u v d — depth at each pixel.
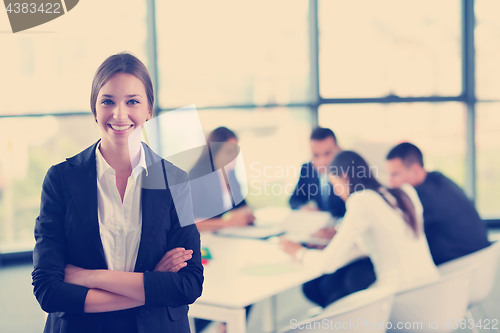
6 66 5.36
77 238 1.30
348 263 2.89
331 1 5.71
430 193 2.74
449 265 2.69
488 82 5.96
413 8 5.79
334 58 5.75
